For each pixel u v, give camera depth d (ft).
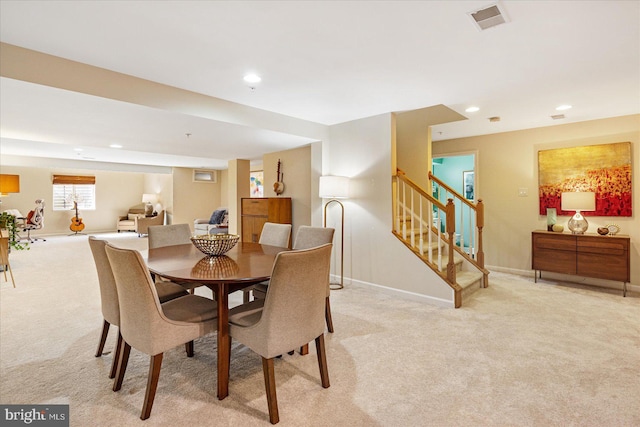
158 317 5.51
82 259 19.81
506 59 8.04
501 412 5.70
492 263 17.11
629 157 13.20
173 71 8.64
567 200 13.62
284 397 6.13
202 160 24.22
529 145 15.75
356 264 13.98
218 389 6.04
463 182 21.67
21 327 9.30
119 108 9.43
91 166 24.91
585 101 11.43
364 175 13.61
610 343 8.43
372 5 5.78
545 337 8.82
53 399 5.99
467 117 13.64
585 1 5.70
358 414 5.64
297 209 17.72
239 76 8.99
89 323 9.64
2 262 13.61
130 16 6.04
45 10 5.81
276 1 5.62
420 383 6.61
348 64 8.27
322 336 6.40
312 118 13.61
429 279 11.74
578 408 5.80
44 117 10.52
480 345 8.34
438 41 7.12
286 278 5.45
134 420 5.43
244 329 5.86
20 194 31.27
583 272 13.24
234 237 8.55
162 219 33.76
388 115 12.76
